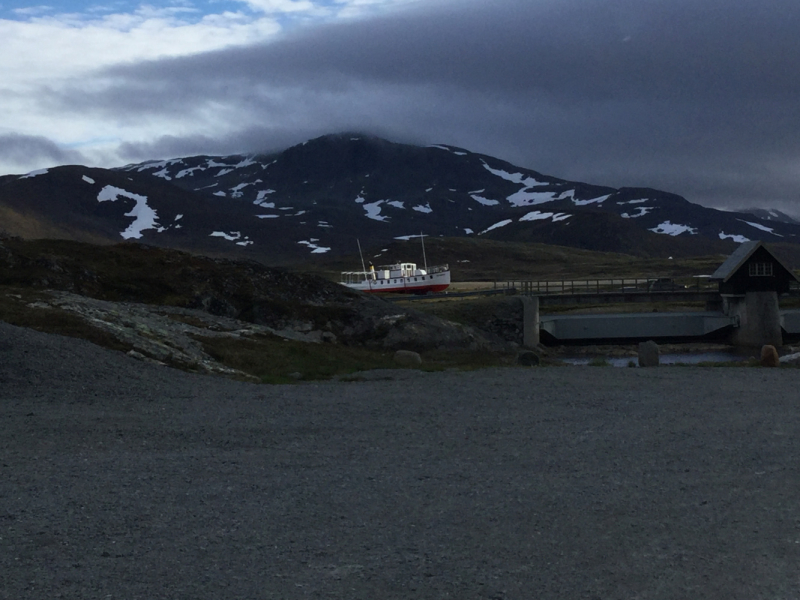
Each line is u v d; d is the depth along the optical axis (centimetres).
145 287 5656
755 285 7912
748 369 3109
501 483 1188
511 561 836
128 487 1145
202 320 4422
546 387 2477
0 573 792
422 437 1595
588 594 746
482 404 2089
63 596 733
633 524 970
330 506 1055
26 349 2336
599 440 1554
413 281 11956
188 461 1337
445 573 800
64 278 5403
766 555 852
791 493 1122
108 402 1981
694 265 18750
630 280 14275
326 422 1775
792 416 1856
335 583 772
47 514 998
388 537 920
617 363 6234
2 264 5409
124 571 801
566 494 1118
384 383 2642
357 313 5825
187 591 749
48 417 1719
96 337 2809
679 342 8275
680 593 748
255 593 746
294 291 6291
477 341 5869
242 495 1109
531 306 7250
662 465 1316
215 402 2062
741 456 1385
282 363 3222
